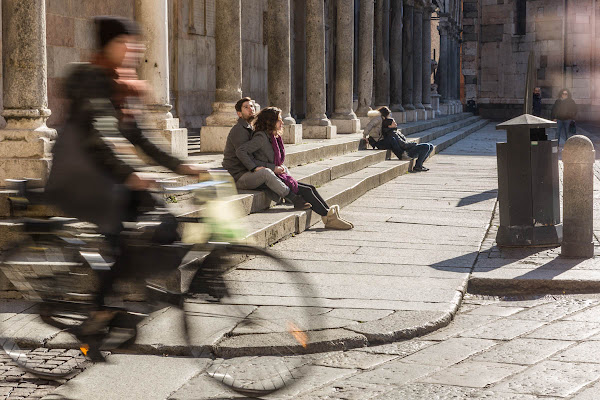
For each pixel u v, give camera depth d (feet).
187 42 59.67
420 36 106.11
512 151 28.50
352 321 19.40
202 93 62.80
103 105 14.51
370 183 47.06
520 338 18.83
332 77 94.94
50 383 15.51
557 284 23.61
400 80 95.45
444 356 17.44
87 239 15.05
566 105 86.17
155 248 14.87
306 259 26.76
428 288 22.93
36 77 25.16
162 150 15.52
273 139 32.22
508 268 25.34
